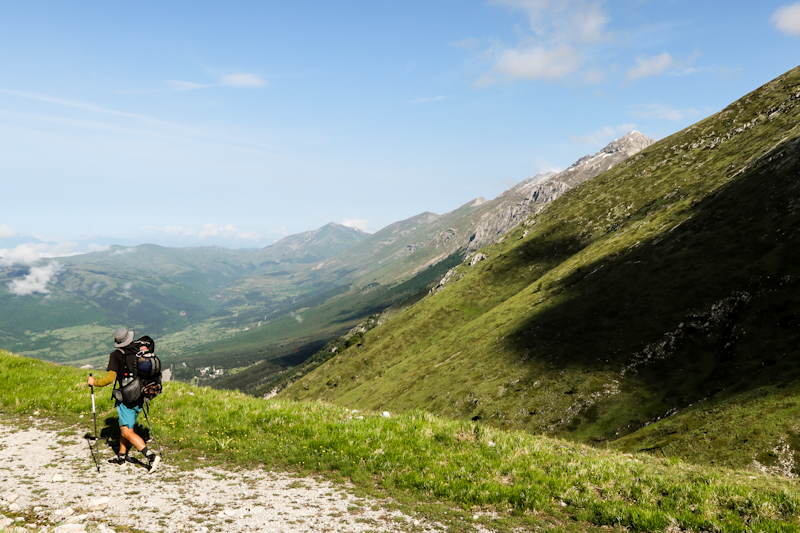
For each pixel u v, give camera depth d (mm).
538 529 6918
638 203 172125
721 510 7535
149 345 8617
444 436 10844
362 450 9891
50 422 11062
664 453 41188
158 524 5719
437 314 183750
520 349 98562
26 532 4844
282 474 8773
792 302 58688
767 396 42688
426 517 7055
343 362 192375
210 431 11008
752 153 132625
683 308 74750
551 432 64562
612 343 79000
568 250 178375
